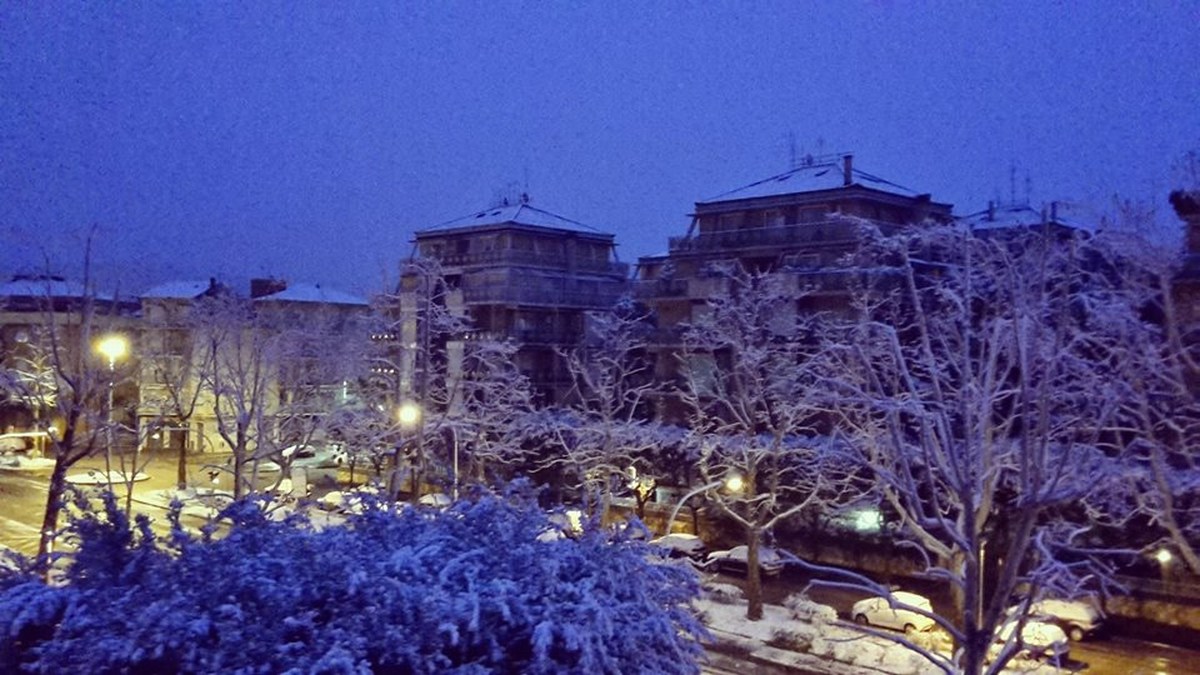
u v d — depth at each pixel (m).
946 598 28.50
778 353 28.69
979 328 23.02
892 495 17.80
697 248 41.91
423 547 9.75
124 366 37.12
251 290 62.97
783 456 29.08
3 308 48.88
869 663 21.83
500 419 35.69
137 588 9.14
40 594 9.09
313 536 9.98
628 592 9.84
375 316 37.28
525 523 10.60
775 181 42.66
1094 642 24.19
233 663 8.03
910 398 16.66
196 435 54.78
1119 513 24.28
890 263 31.16
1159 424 20.47
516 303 47.06
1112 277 23.75
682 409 39.00
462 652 8.59
